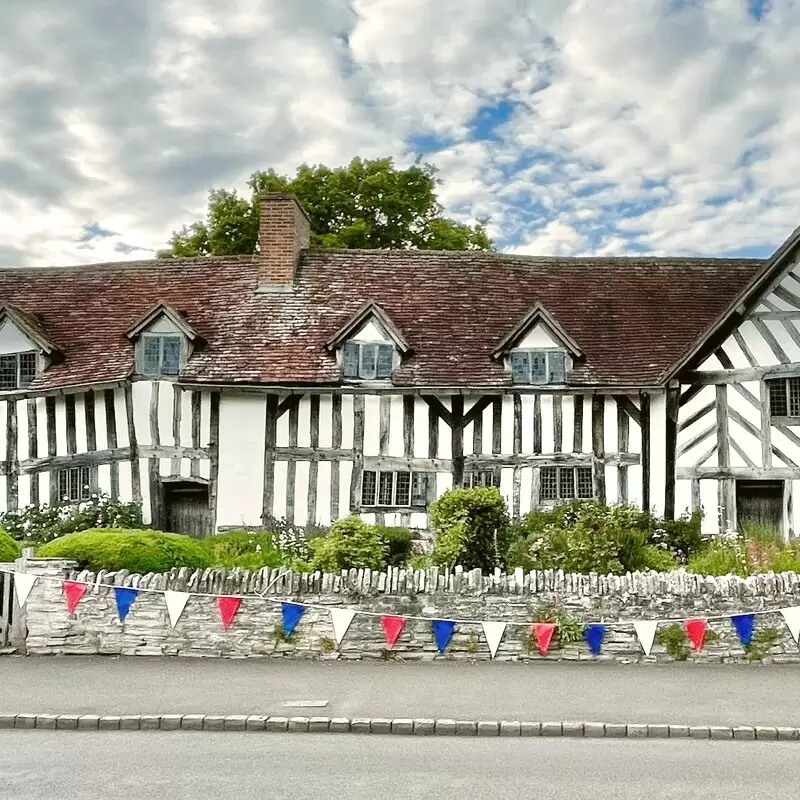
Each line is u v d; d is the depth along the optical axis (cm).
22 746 657
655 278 1823
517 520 1454
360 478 1550
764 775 591
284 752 642
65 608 944
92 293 1862
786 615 818
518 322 1641
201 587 942
